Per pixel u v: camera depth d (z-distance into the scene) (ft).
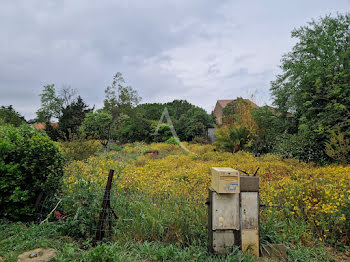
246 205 9.37
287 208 12.61
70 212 11.24
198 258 8.61
